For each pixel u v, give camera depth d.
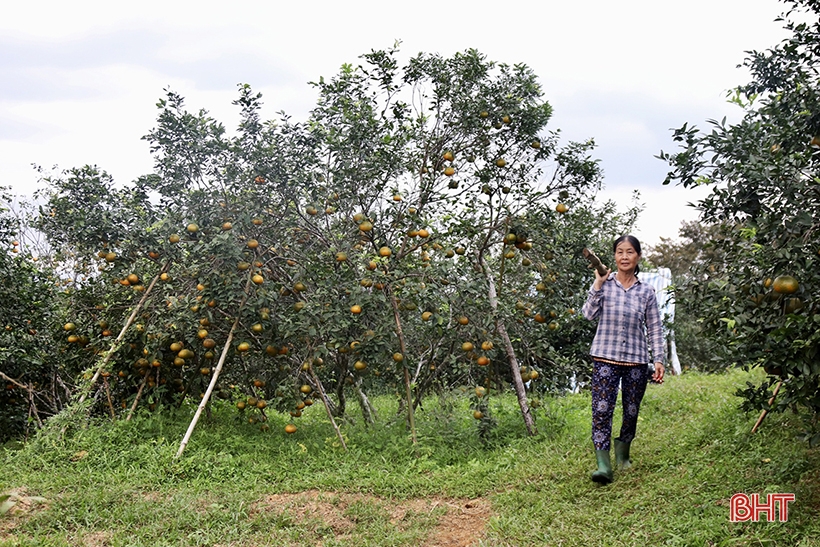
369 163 6.80
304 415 8.77
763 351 3.78
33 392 7.41
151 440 6.04
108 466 5.59
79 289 7.64
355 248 6.97
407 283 6.67
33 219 8.48
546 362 7.50
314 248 7.11
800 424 5.24
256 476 5.59
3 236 7.69
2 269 7.45
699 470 4.83
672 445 5.61
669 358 13.35
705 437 5.56
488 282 7.07
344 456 6.22
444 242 7.08
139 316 6.87
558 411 7.59
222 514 4.61
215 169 6.86
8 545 3.97
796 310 3.56
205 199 6.64
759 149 4.07
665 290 4.73
